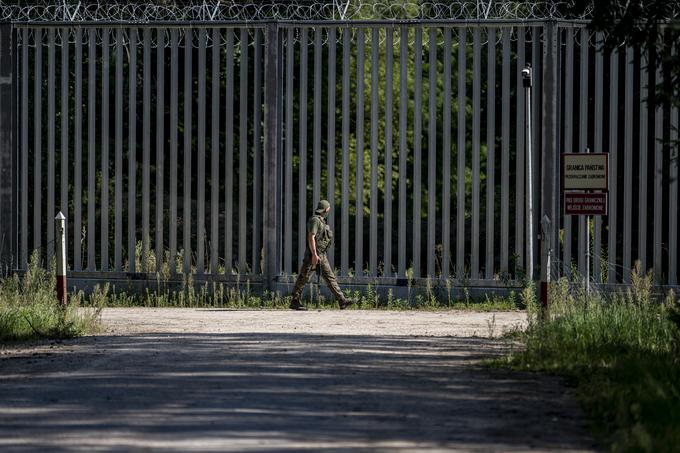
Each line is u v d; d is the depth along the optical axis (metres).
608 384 32.00
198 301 67.94
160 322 56.56
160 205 69.62
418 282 66.94
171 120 69.31
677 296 64.38
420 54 67.56
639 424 24.98
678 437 24.45
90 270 69.69
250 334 49.12
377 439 25.16
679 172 64.88
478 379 35.00
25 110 70.19
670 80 40.31
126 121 90.38
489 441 25.19
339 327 54.00
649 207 77.50
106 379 34.38
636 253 77.88
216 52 69.12
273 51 68.06
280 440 24.88
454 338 47.88
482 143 106.50
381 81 104.50
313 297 67.94
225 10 88.38
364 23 67.38
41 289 55.72
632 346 40.91
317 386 32.81
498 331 51.78
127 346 43.97
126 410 28.75
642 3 42.00
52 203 70.12
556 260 65.62
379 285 67.25
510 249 94.06
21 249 69.88
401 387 32.91
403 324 55.91
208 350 42.28
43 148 82.44
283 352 41.53
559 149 66.00
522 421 27.73
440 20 67.19
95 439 25.09
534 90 66.44
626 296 64.06
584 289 57.84
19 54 72.19
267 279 68.06
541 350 39.84
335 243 97.50
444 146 67.38
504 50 66.44
